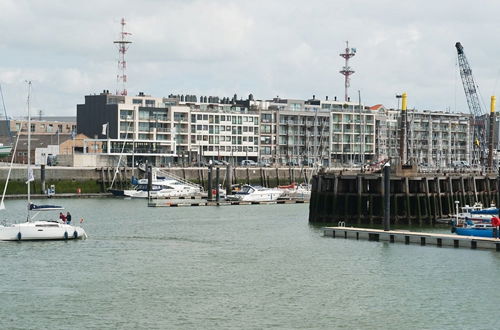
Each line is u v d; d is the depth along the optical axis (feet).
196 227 485.56
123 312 262.67
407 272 326.24
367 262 347.97
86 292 289.12
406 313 264.11
